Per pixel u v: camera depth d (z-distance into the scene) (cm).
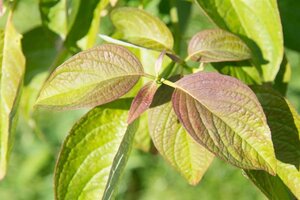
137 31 53
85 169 47
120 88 44
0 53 55
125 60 45
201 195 137
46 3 57
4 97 54
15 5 56
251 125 42
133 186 140
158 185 140
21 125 143
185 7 71
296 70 134
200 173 45
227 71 51
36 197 143
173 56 49
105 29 94
